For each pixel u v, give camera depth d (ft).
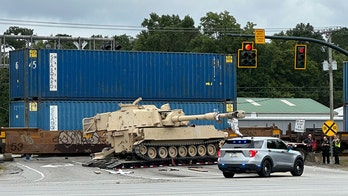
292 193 76.74
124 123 148.36
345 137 198.29
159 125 144.36
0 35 233.76
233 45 362.12
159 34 393.91
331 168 149.79
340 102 415.64
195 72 180.34
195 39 369.30
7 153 158.40
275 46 378.73
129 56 174.91
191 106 179.32
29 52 165.48
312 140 180.34
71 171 130.41
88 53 170.81
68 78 168.55
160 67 177.27
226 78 183.42
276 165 113.70
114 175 121.29
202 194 75.10
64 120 167.22
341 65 417.28
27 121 164.96
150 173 127.03
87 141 163.94
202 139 149.18
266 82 378.32
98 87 171.42
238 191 79.66
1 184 97.55
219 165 112.88
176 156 146.00
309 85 400.47
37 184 96.68
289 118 321.32
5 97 340.80
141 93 175.32
